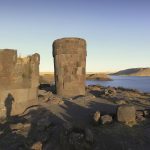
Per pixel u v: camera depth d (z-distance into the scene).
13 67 14.66
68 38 18.31
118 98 17.11
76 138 10.63
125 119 11.98
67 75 18.30
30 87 15.75
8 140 11.66
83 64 18.64
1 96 14.14
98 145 10.37
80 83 18.41
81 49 18.53
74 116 13.56
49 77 46.69
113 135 10.88
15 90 14.80
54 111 14.40
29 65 15.68
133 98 17.92
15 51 14.81
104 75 112.06
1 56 14.12
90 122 12.52
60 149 10.62
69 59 18.28
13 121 13.72
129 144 10.23
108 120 12.05
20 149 10.87
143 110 13.29
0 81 14.12
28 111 14.81
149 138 10.60
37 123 12.68
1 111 14.13
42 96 17.27
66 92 18.23
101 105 15.27
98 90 21.17
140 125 11.85
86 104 15.56
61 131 11.58
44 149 10.74
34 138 11.60
